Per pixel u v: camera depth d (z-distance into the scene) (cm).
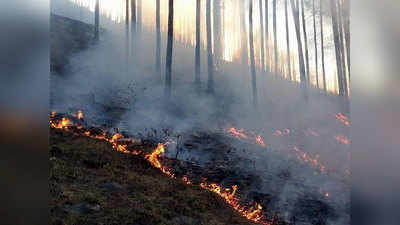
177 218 264
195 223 261
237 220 278
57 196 246
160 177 296
